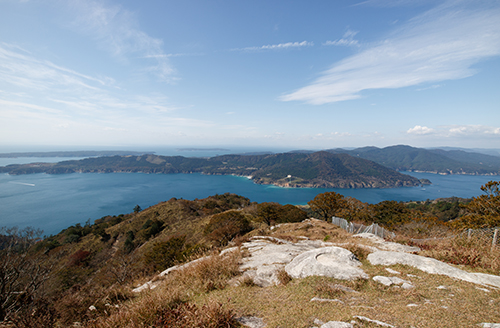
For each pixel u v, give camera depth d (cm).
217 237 2631
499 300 464
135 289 912
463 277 587
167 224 6975
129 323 514
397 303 468
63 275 2800
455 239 953
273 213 3906
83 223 12456
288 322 422
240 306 515
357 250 840
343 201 3638
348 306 465
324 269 644
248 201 12325
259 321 441
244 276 708
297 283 604
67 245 5834
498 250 780
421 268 645
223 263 821
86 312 727
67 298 866
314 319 424
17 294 1305
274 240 1305
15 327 712
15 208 15612
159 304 554
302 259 732
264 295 564
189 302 600
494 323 374
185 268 896
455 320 393
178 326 444
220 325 429
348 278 604
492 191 2106
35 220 13012
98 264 4594
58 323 705
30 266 1596
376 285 559
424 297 492
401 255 717
